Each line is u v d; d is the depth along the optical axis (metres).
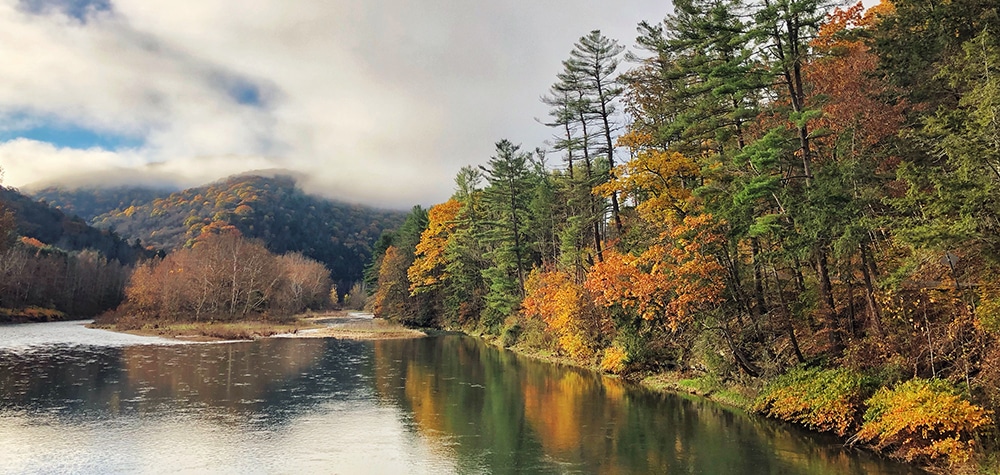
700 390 24.86
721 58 25.53
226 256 89.38
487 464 15.53
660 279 23.38
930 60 19.41
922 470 13.97
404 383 29.20
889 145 19.64
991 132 13.07
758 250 24.20
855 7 26.25
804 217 18.62
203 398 24.64
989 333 14.82
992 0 17.39
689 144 28.58
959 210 13.50
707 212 22.83
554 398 24.95
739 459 15.70
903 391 15.38
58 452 16.27
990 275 15.29
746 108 23.50
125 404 23.12
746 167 22.81
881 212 18.98
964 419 13.51
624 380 29.52
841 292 22.77
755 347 23.55
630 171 25.94
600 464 15.48
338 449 16.92
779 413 19.55
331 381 29.73
